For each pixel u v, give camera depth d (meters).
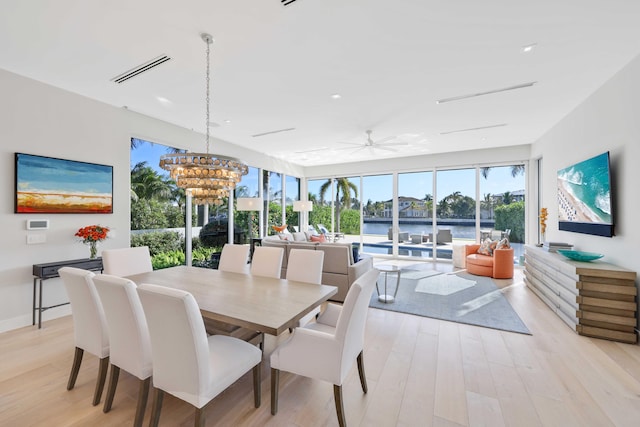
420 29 2.22
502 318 3.29
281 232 6.81
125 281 1.57
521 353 2.51
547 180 4.94
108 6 1.96
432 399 1.90
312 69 2.83
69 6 1.95
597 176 3.19
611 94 3.02
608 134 3.08
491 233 6.32
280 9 2.00
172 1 1.92
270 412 1.78
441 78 3.01
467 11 2.02
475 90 3.31
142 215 4.35
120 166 3.88
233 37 2.31
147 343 1.61
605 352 2.51
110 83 3.15
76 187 3.41
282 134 5.16
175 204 4.85
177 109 3.93
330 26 2.18
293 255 2.93
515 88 3.25
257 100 3.60
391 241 7.59
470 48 2.47
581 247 3.71
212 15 2.05
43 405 1.82
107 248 3.74
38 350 2.54
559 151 4.41
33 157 3.06
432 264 6.58
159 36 2.30
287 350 1.70
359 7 1.98
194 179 2.36
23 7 1.95
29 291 3.07
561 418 1.72
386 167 7.52
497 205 6.35
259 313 1.75
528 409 1.80
